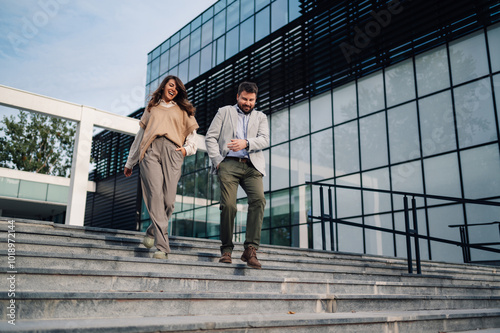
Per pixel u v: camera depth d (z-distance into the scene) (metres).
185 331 1.71
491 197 8.55
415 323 2.56
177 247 3.62
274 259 3.73
